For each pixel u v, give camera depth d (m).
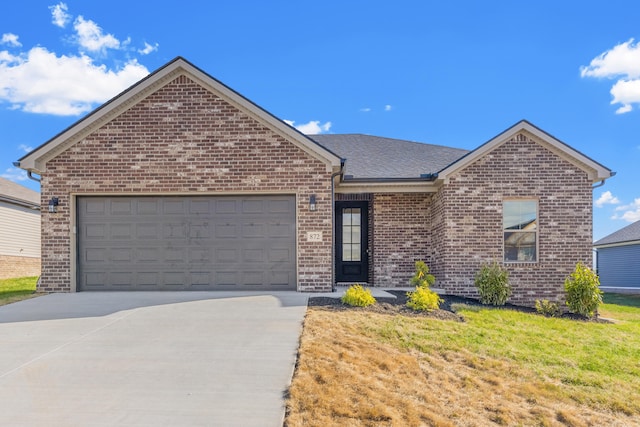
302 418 4.05
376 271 12.64
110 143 10.32
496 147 11.14
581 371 6.09
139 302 8.88
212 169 10.30
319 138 16.23
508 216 11.20
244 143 10.34
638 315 11.90
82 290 10.34
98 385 4.73
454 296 10.80
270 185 10.30
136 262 10.38
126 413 4.10
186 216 10.44
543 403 5.03
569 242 11.04
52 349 5.92
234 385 4.73
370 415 4.18
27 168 10.08
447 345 6.63
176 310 8.13
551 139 10.98
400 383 5.11
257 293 9.95
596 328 8.66
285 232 10.44
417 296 8.86
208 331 6.72
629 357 6.82
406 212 12.76
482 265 10.95
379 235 12.73
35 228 20.52
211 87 10.33
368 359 5.71
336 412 4.20
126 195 10.39
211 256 10.41
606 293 21.30
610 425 4.62
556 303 10.44
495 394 5.16
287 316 7.64
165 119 10.34
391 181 11.62
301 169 10.34
